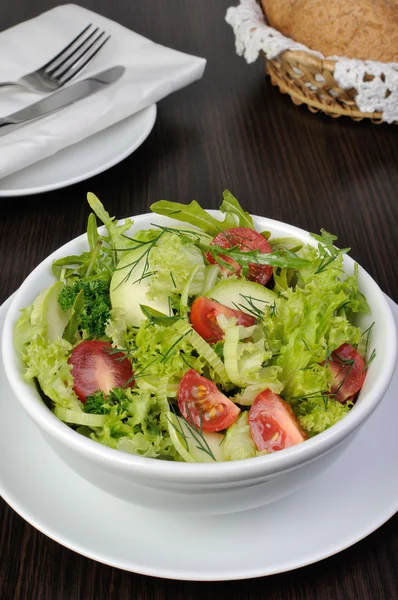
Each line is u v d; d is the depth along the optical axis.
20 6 1.05
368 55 0.77
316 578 0.46
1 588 0.45
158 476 0.40
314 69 0.77
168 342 0.44
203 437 0.42
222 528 0.44
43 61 0.83
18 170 0.71
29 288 0.49
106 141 0.75
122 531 0.44
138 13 1.04
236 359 0.44
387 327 0.46
